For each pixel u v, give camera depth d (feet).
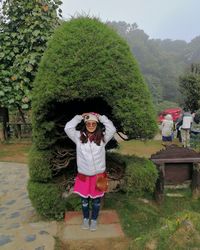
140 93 15.07
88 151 14.62
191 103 75.77
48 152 16.25
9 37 33.45
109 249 13.35
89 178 14.67
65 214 16.21
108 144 18.69
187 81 75.82
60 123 16.94
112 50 14.74
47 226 15.39
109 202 17.69
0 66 34.06
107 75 14.46
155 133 15.49
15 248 13.00
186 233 12.05
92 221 14.79
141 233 14.82
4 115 40.57
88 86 14.34
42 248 12.98
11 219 17.08
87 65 14.39
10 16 33.14
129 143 42.04
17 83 33.65
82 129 15.03
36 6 31.76
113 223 15.51
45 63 14.99
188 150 21.13
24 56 32.94
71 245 13.60
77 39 14.73
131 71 14.99
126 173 15.94
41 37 31.58
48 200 15.85
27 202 20.10
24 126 41.24
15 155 34.04
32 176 16.21
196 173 20.70
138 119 14.88
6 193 22.30
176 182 21.36
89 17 15.75
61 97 14.55
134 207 17.54
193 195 20.59
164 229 12.80
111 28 15.58
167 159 20.66
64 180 17.22
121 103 14.70
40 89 14.90
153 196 19.77
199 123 52.60
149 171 16.02
